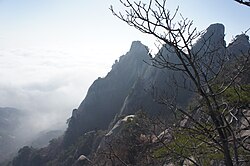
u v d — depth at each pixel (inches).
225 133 149.5
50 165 3321.9
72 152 2945.4
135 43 3983.8
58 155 3506.4
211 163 276.4
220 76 151.4
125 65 3905.0
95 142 2421.3
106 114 3727.9
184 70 142.9
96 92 3846.0
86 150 2600.9
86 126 3690.9
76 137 3656.5
